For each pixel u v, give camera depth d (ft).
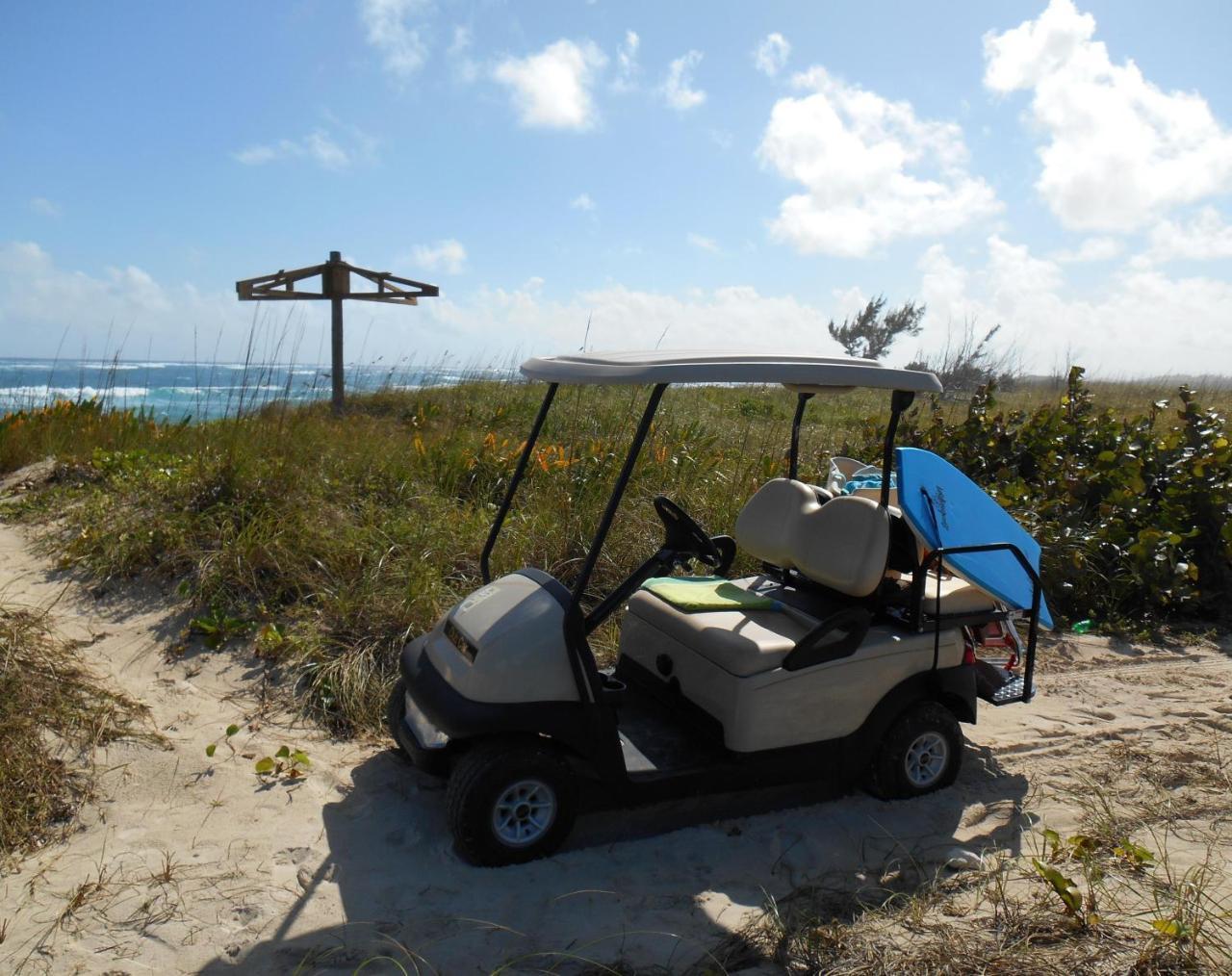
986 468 23.77
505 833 9.84
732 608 11.89
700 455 23.47
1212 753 13.34
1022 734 13.92
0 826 9.85
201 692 13.56
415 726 10.85
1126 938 8.82
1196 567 19.72
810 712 10.91
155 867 9.61
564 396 35.19
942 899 9.59
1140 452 22.99
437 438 25.09
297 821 10.67
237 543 16.31
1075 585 19.63
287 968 8.20
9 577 16.31
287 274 30.68
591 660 9.96
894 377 10.44
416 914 9.02
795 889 9.70
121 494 19.13
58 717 11.98
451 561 17.33
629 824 10.98
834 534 11.80
